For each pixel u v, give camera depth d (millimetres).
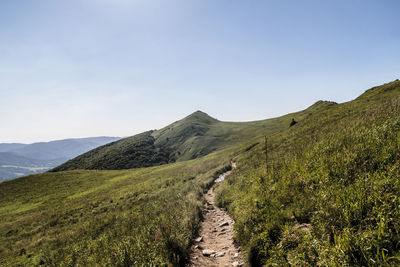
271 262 4496
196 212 10141
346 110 26750
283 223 5527
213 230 8438
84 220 20094
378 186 4312
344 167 6184
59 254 11781
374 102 24906
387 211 3633
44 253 12820
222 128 158625
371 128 8633
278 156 15227
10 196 42219
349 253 3311
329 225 4277
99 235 12391
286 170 9203
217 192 14641
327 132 14953
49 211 27625
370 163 5625
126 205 22031
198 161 52188
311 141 13359
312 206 5418
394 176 4387
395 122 7750
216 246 6848
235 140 117125
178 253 5836
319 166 7340
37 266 11469
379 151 5961
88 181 52938
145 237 7223
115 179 52281
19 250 14844
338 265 3205
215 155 53688
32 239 17250
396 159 5238
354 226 3787
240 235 6543
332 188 5383
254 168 15203
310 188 6375
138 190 29578
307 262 3719
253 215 6793
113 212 20016
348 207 4262
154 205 16922
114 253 6379
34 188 47531
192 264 5594
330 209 4570
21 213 30469
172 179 31234
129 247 6477
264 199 7395
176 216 9039
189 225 8156
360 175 5332
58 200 36031
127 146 143875
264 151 23125
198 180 23094
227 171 25000
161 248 5918
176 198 16641
